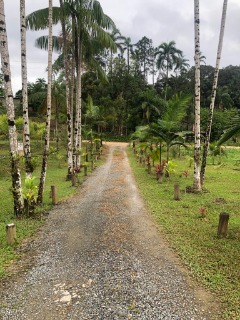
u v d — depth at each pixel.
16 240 7.29
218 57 12.27
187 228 8.08
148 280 5.41
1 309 4.64
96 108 33.12
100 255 6.52
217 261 6.06
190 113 47.88
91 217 9.43
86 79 49.16
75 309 4.60
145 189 13.62
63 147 33.59
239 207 10.24
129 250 6.76
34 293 5.08
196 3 11.62
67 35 17.11
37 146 33.16
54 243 7.30
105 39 16.53
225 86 67.00
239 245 6.84
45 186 15.12
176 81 60.66
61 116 35.34
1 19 8.25
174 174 18.22
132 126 48.44
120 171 20.00
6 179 18.00
